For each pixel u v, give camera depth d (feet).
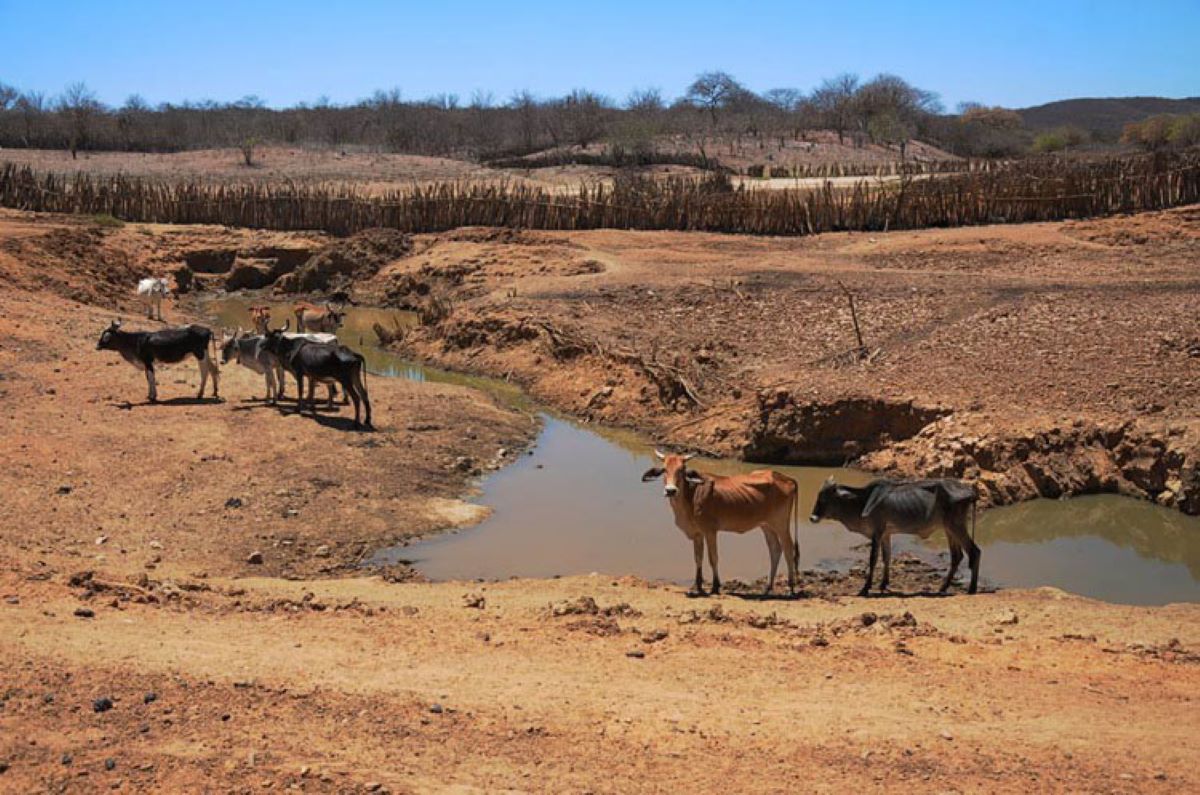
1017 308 93.30
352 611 42.39
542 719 31.30
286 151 282.97
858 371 81.20
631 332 100.53
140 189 172.04
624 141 263.29
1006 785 27.89
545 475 71.05
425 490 65.77
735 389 82.07
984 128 369.50
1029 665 37.52
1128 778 28.37
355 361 74.90
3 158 266.16
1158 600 51.03
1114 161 162.09
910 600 47.80
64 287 121.80
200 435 70.08
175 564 51.85
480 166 258.98
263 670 33.88
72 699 30.30
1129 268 112.88
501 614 42.65
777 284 112.88
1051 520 61.82
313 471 65.98
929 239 135.33
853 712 32.60
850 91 402.11
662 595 48.16
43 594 40.63
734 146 303.27
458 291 131.34
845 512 49.78
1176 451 62.69
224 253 159.12
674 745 29.89
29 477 60.18
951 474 66.18
